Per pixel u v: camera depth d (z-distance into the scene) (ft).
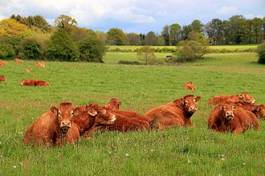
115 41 569.64
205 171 30.01
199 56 391.45
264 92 129.70
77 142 40.09
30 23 512.22
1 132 46.47
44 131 38.24
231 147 38.58
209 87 141.90
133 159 32.58
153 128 49.34
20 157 33.71
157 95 110.01
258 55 359.46
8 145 37.24
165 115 51.42
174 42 600.80
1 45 326.65
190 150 36.83
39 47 338.54
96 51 351.46
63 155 34.73
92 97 101.35
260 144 40.04
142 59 367.66
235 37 605.31
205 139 42.37
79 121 43.62
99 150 35.91
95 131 45.50
